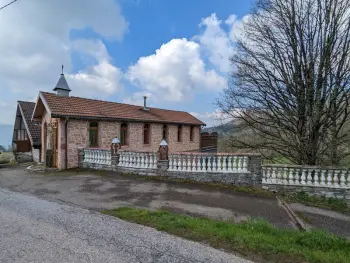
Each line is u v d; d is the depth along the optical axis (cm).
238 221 504
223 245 362
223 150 1276
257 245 360
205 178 861
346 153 935
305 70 973
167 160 920
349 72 896
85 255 327
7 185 814
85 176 968
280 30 1023
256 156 811
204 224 441
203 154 865
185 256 328
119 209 539
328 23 928
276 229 442
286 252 344
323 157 952
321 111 943
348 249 366
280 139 1034
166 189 758
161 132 1930
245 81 1082
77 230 414
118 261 312
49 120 1293
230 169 837
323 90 941
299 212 608
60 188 764
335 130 935
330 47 927
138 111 1880
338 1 915
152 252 338
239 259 322
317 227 513
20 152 1742
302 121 963
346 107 909
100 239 379
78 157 1226
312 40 960
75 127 1233
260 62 1058
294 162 1014
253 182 807
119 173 1016
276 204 651
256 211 583
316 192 757
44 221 459
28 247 349
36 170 1138
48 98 1259
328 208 673
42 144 1441
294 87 989
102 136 1399
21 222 452
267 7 1053
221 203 632
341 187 740
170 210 556
